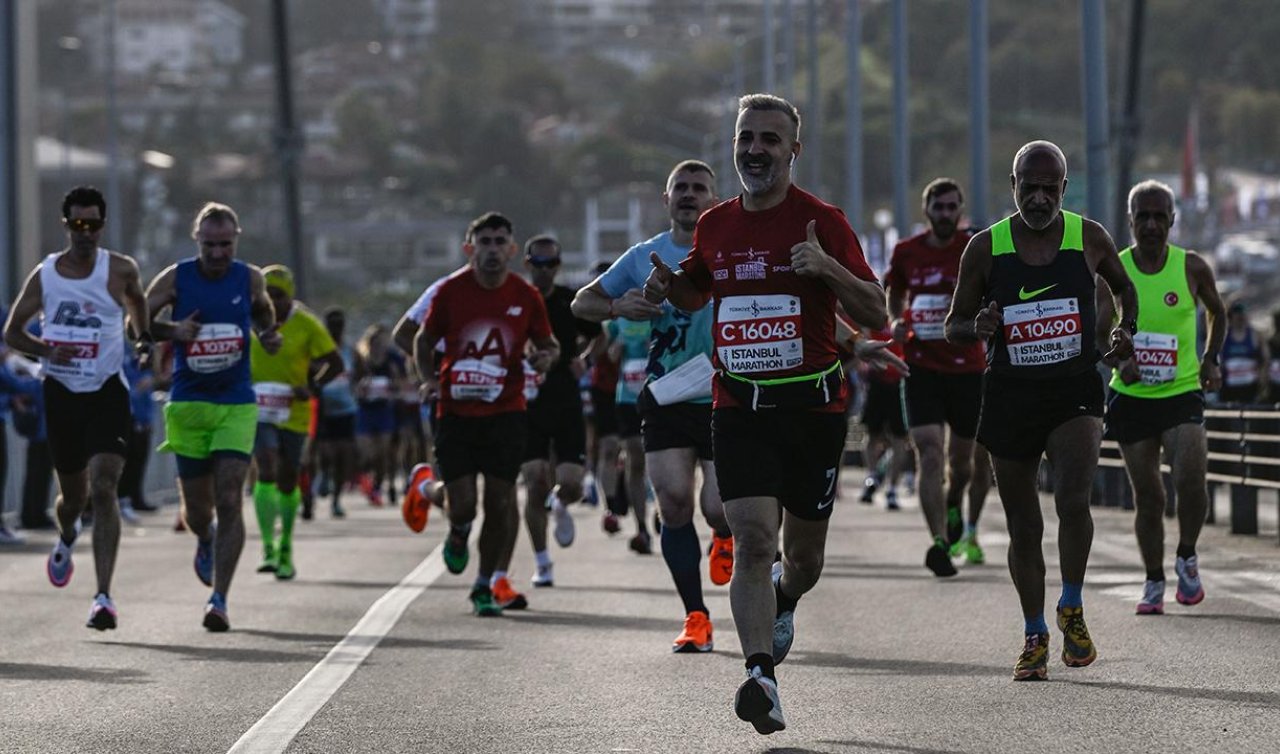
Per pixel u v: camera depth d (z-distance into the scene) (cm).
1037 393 1340
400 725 1213
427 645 1633
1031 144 1341
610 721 1216
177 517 3791
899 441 3575
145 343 1848
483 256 1850
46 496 3356
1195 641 1513
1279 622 1627
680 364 1571
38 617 1923
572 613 1883
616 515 2966
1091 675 1350
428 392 1888
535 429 2195
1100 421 1352
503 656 1554
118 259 1806
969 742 1104
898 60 5775
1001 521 3045
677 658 1525
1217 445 2814
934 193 2148
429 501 2056
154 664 1536
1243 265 17988
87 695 1370
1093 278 1352
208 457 1845
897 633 1641
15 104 4306
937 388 2170
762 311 1149
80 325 1783
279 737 1173
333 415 3759
